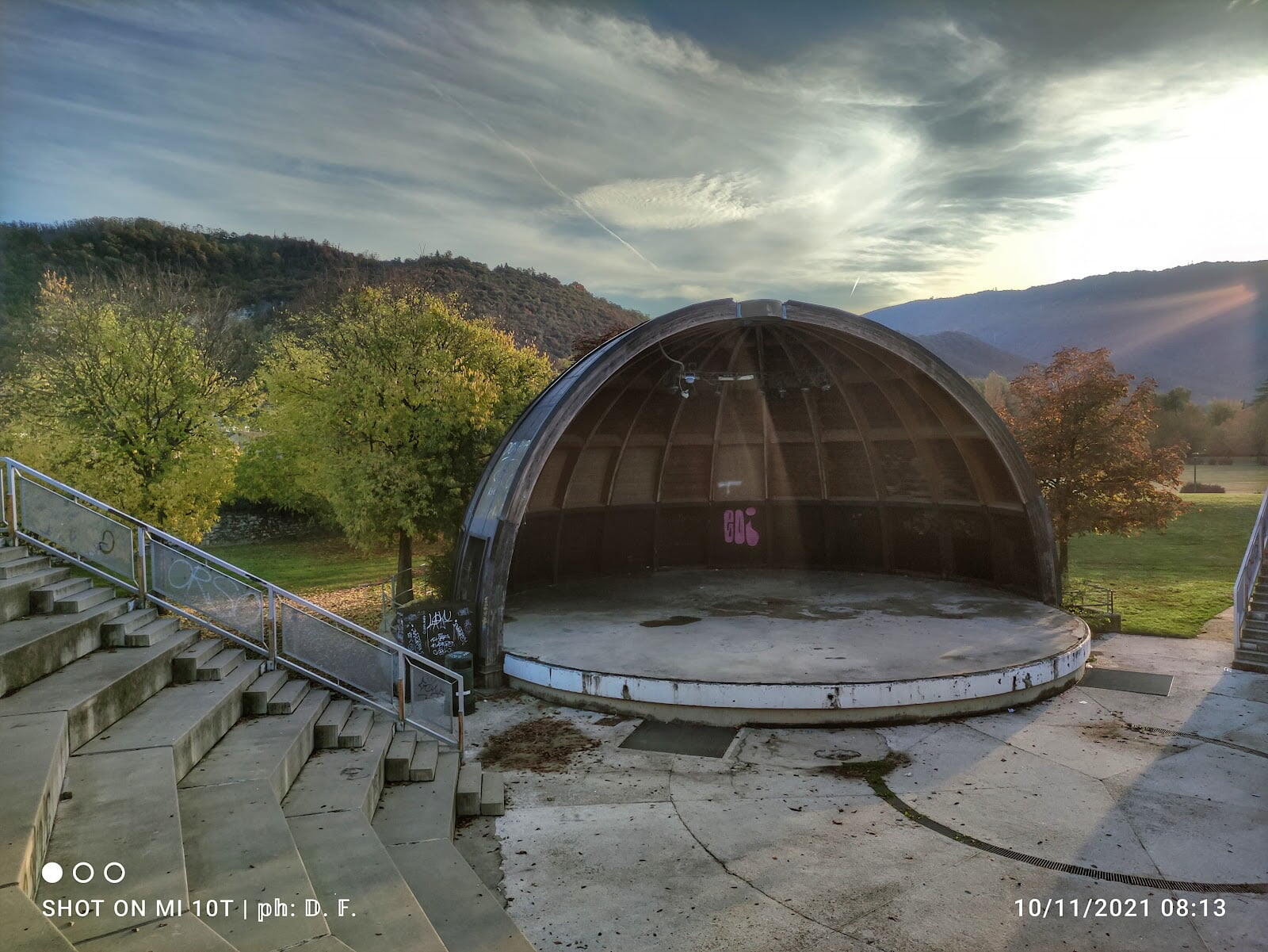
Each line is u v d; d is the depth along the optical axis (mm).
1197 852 7805
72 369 18484
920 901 6949
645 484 21750
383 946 5312
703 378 19953
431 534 21078
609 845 8078
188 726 7355
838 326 15531
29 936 3730
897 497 20391
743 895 7086
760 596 18266
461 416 19812
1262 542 16688
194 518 19453
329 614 10227
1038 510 16344
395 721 10000
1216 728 11344
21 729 6164
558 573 20516
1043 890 7125
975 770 9914
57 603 8664
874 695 11422
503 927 6160
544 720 12070
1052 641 13656
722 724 11742
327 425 20234
